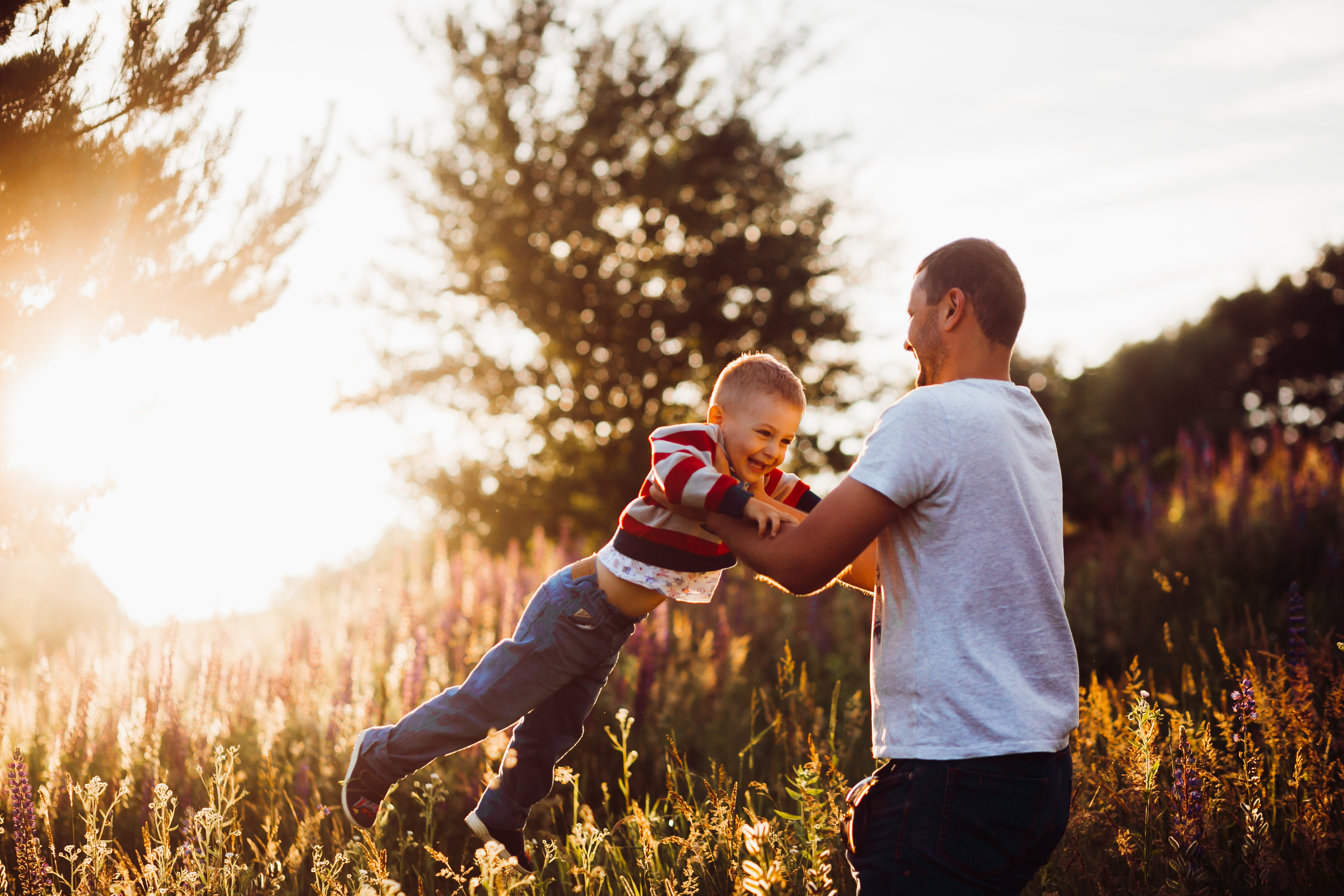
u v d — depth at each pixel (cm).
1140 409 4122
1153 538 809
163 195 423
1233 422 3825
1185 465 1022
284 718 464
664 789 416
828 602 732
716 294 1756
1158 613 650
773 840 283
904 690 202
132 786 397
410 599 693
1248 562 716
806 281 1788
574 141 1717
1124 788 319
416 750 262
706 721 480
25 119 394
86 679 454
